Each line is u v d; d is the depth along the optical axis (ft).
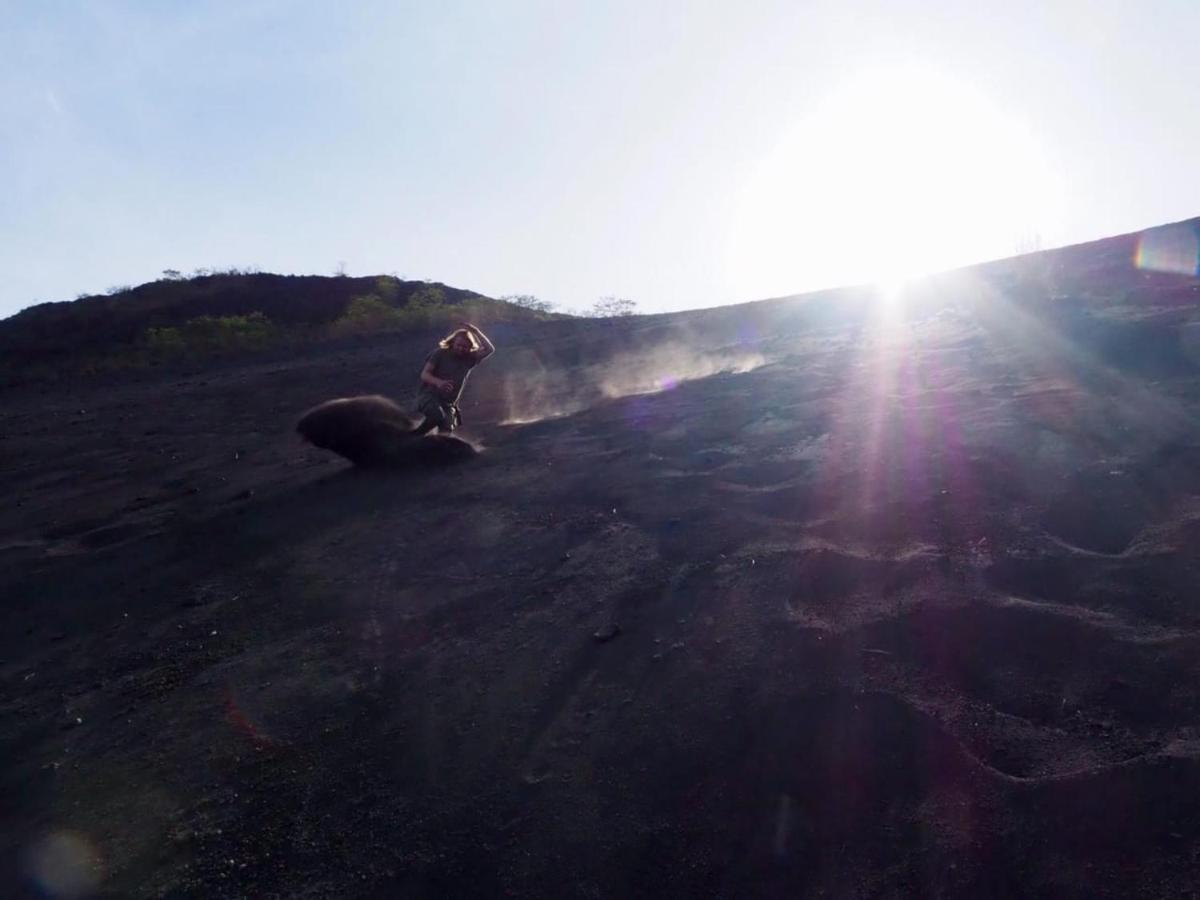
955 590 15.15
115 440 47.88
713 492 22.29
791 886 10.45
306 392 55.72
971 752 11.62
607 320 73.61
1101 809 10.34
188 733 16.10
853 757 12.00
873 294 54.34
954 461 20.63
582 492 24.48
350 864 12.19
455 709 15.12
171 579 24.20
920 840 10.57
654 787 12.34
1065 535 16.42
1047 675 12.79
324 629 19.27
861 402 27.53
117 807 14.37
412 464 30.27
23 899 12.73
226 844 13.01
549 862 11.53
